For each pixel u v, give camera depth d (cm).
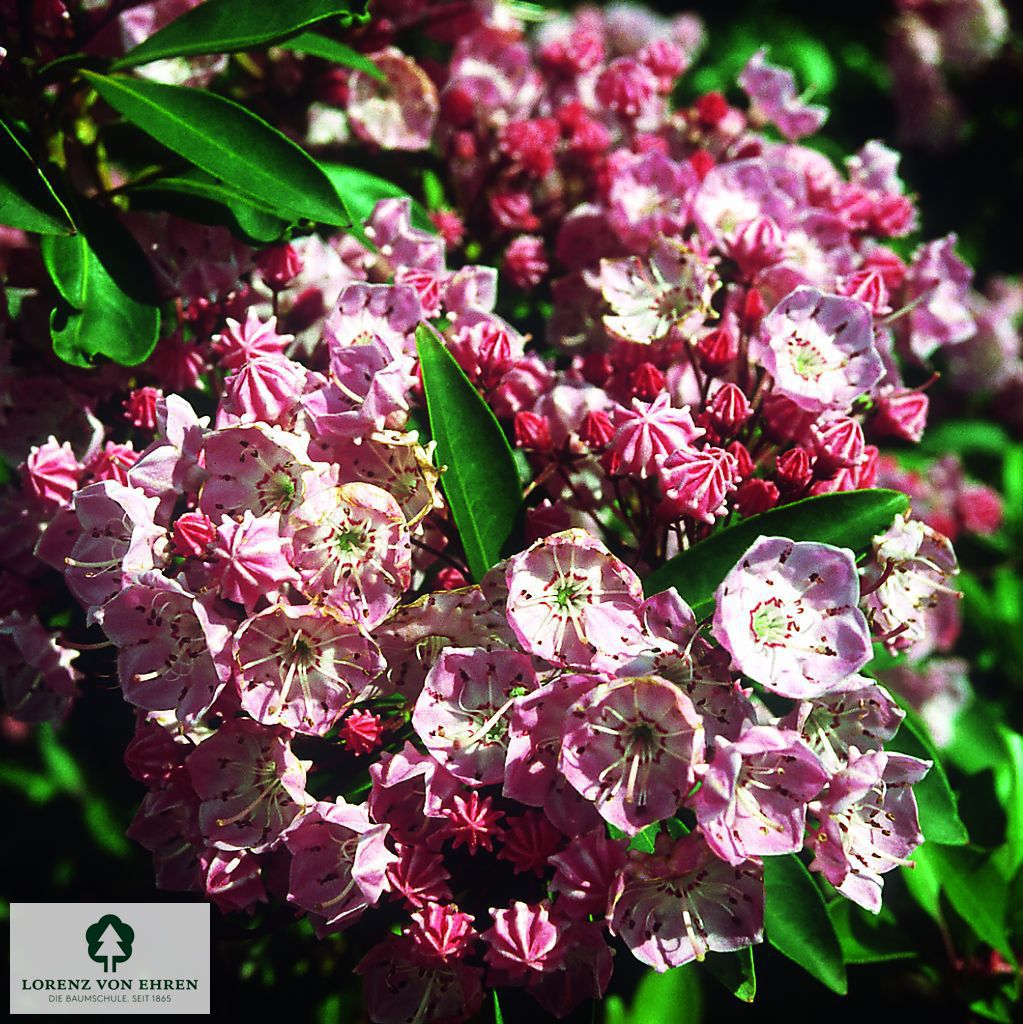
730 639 27
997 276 56
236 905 29
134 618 29
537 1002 29
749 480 31
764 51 41
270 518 28
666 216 35
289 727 28
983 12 57
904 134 58
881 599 31
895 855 29
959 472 49
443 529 31
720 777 26
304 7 31
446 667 28
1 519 33
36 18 33
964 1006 35
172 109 32
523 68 42
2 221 29
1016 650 47
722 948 28
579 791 27
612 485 33
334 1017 36
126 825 42
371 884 28
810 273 35
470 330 33
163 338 34
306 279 35
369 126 39
